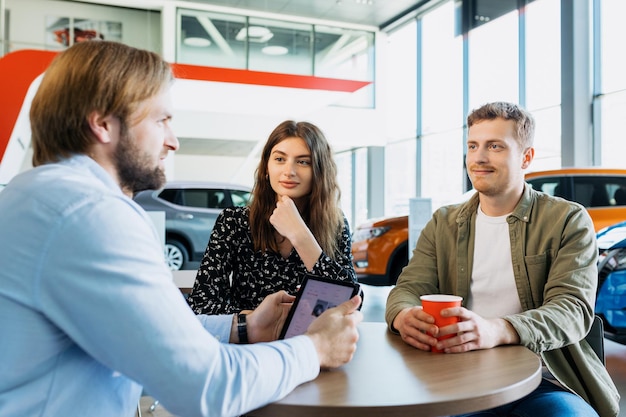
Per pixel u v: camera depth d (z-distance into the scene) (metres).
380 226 5.55
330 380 0.95
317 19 11.66
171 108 0.91
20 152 5.21
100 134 0.83
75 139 0.83
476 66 9.37
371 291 6.27
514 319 1.26
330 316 0.99
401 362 1.08
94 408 0.77
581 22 7.21
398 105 11.81
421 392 0.88
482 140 1.53
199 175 12.11
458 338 1.15
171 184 6.86
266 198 1.80
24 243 0.71
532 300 1.51
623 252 3.10
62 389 0.74
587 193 5.04
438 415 0.84
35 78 5.09
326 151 1.84
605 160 7.20
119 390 0.81
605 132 7.19
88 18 10.33
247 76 7.80
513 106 1.54
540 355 1.36
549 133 7.80
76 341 0.72
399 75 11.77
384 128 12.09
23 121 5.12
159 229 4.23
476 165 1.54
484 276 1.56
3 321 0.70
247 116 9.41
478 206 1.63
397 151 11.88
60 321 0.71
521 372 1.00
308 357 0.89
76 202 0.73
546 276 1.51
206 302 1.64
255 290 1.74
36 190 0.74
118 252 0.72
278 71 11.38
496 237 1.56
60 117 0.82
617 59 6.96
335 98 8.45
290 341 0.90
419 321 1.20
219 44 10.94
